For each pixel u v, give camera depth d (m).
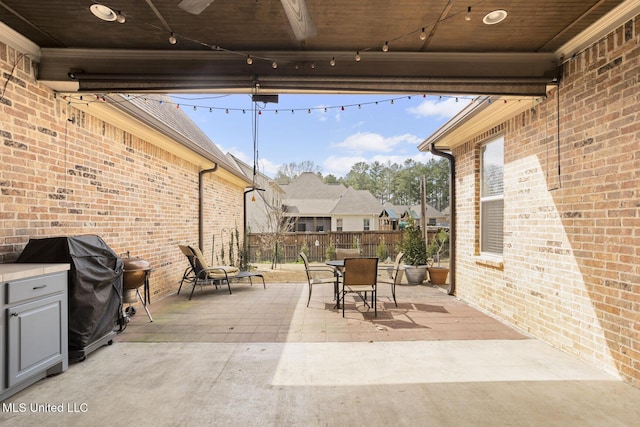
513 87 3.77
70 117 4.07
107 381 2.92
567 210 3.54
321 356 3.46
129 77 3.70
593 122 3.20
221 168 9.38
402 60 3.86
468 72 3.84
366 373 3.08
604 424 2.30
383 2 2.93
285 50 3.78
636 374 2.77
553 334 3.74
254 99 4.16
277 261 13.20
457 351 3.59
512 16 3.11
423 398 2.64
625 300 2.86
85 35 3.45
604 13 3.01
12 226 3.25
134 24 3.27
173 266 6.90
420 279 7.80
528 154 4.22
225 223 10.71
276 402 2.59
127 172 5.29
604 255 3.06
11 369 2.58
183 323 4.61
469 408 2.50
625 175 2.85
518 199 4.42
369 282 5.09
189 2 2.39
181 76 3.74
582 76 3.36
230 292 6.65
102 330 3.62
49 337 2.93
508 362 3.31
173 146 6.53
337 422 2.33
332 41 3.61
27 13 3.06
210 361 3.34
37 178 3.56
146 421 2.34
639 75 2.73
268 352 3.57
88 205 4.38
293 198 26.38
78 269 3.26
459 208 6.34
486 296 5.24
